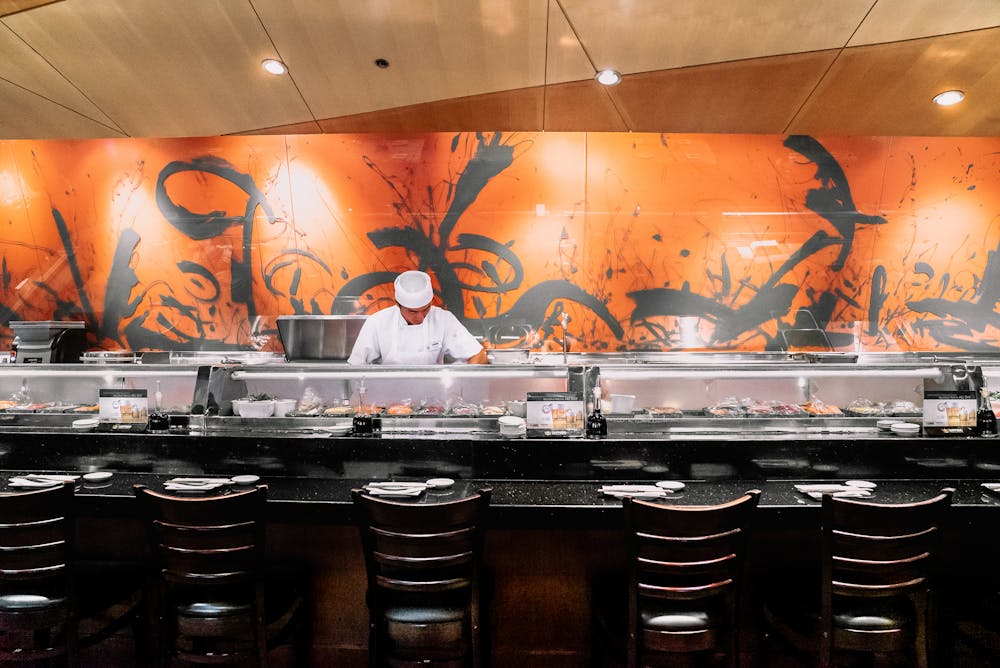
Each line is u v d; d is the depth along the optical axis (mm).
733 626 1983
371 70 4684
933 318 5781
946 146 5730
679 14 3971
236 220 5805
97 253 5906
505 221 5730
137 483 2662
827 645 1975
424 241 5738
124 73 4766
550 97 5047
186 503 2016
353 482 2699
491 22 4094
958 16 3963
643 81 4785
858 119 5395
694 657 1978
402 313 4066
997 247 5766
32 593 2209
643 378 3057
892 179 5742
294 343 4957
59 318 5957
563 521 2330
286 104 5211
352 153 5742
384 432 2914
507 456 2717
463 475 2736
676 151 5707
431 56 4492
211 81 4871
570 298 5738
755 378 3152
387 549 2031
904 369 3100
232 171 5801
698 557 2008
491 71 4676
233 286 5836
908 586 1960
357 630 2660
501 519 2340
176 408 3289
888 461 2695
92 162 5887
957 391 2832
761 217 5742
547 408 2816
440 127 5602
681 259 5746
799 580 2291
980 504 2328
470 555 2016
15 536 2074
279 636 2180
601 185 5699
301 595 2373
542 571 2639
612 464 2705
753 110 5250
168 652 2113
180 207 5840
